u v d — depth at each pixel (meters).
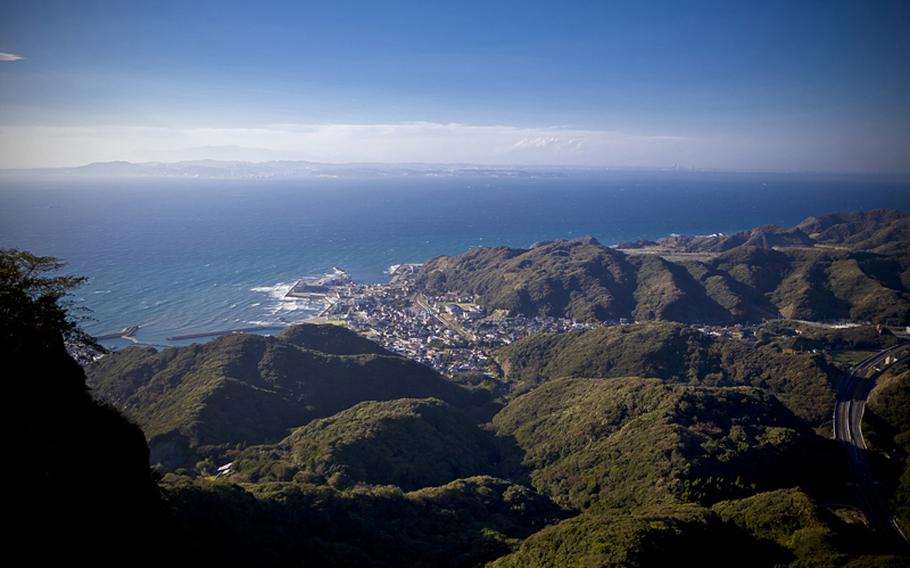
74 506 41.56
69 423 46.31
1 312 44.78
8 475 38.50
